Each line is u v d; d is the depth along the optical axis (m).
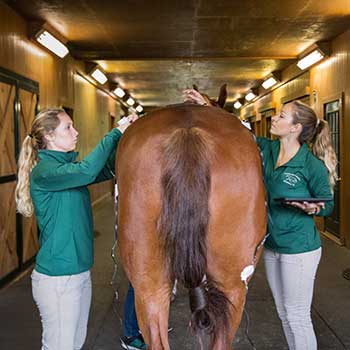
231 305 1.67
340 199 5.96
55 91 6.30
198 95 2.48
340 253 5.48
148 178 1.56
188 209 1.50
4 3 4.37
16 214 4.59
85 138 8.64
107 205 10.52
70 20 5.29
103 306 3.74
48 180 1.93
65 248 1.98
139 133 1.67
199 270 1.53
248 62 8.74
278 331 3.16
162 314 1.63
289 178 2.26
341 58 6.04
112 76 10.44
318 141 2.35
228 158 1.59
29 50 5.16
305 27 5.72
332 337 3.07
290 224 2.24
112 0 4.56
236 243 1.61
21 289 4.15
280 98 10.39
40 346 2.95
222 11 5.01
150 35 6.12
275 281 2.38
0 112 4.18
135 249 1.61
